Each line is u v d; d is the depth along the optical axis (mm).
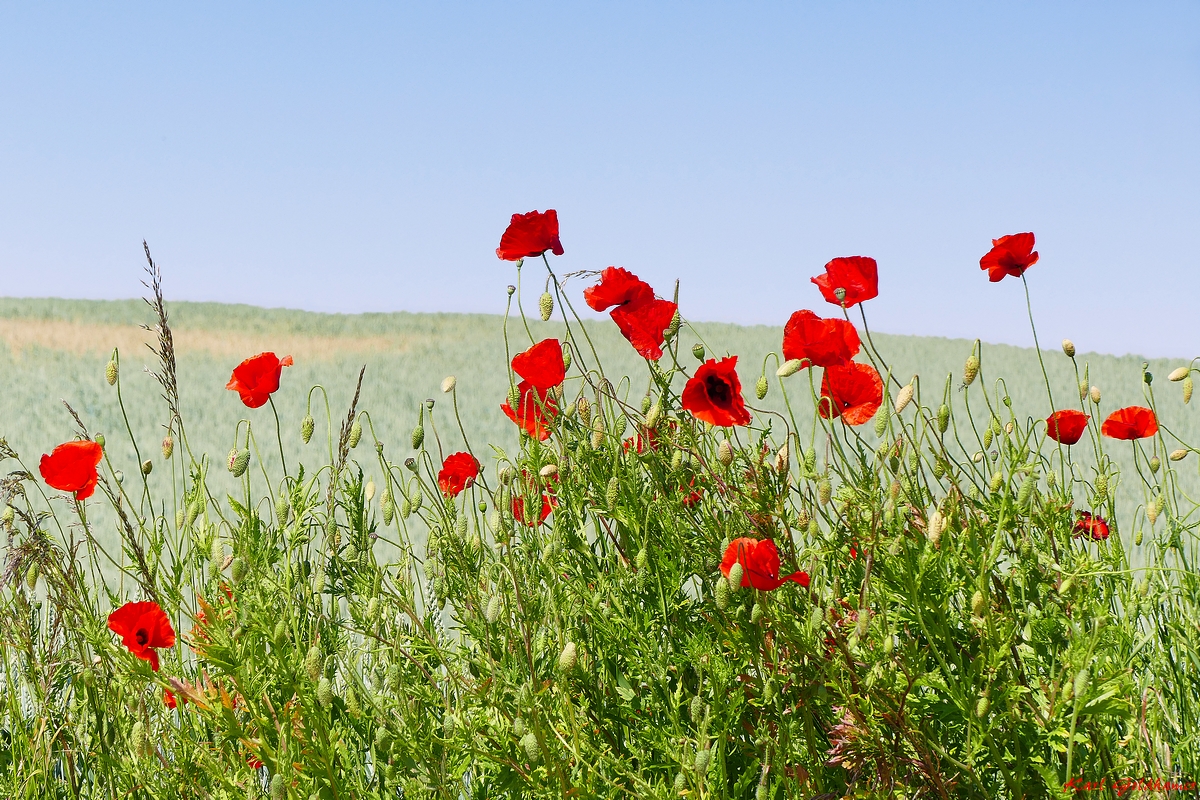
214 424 14406
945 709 1893
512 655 1965
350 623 2318
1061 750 1744
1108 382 21078
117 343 28250
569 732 1847
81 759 2387
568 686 1970
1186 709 2291
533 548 2146
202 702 1885
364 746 2055
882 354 26531
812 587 1955
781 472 1979
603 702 2062
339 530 2377
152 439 12875
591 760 1871
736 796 1798
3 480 2102
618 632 2016
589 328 31062
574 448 2219
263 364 2359
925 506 2105
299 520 2299
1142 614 2359
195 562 2422
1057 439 2355
